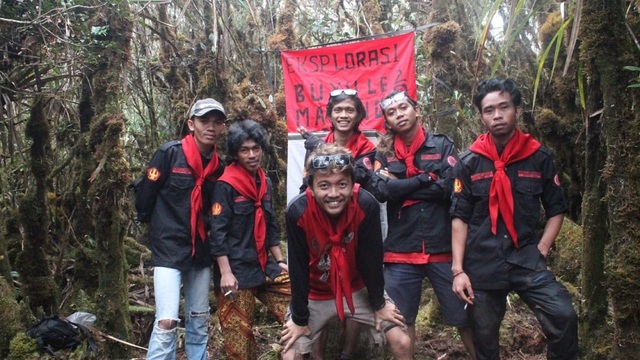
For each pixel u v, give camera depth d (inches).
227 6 204.2
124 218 162.2
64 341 142.1
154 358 114.9
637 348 101.2
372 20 245.9
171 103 215.6
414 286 121.0
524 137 105.3
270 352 153.5
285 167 215.6
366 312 101.9
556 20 209.5
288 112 154.6
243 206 123.6
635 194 100.7
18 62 162.7
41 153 173.5
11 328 141.3
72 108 181.2
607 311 123.3
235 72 226.8
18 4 150.2
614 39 101.7
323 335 115.7
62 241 180.2
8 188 189.3
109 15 155.3
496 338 107.9
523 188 104.8
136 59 208.7
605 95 103.3
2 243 156.5
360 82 151.9
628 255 101.0
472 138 198.1
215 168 126.4
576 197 209.2
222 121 124.1
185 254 121.2
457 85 193.2
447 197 117.8
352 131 126.3
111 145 151.5
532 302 103.4
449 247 118.5
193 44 212.7
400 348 98.9
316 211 91.2
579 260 184.2
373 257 94.5
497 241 104.9
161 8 204.8
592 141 117.7
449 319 117.4
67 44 151.3
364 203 91.4
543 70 218.4
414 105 121.0
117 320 154.3
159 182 121.9
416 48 232.7
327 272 97.5
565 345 99.7
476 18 229.1
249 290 123.8
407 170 119.2
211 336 166.7
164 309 117.0
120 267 157.2
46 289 168.7
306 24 256.8
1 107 163.6
